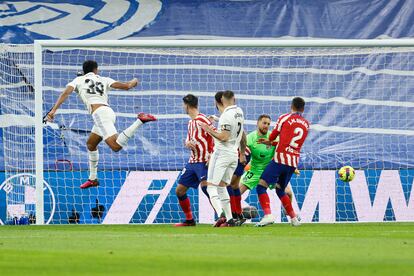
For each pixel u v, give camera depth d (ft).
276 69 189.26
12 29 191.93
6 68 182.50
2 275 61.26
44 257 75.46
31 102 184.14
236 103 188.34
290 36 196.24
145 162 181.16
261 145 150.82
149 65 188.65
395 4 195.93
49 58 187.52
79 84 144.56
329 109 187.52
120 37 194.29
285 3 196.44
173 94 188.03
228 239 102.68
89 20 193.98
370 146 185.78
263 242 96.37
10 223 171.83
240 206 151.33
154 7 195.83
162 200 174.09
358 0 196.24
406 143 187.21
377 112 187.83
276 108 188.65
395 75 189.47
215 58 189.26
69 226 152.76
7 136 180.86
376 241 98.27
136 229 135.33
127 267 66.59
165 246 89.86
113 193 174.60
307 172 175.83
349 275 60.39
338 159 182.70
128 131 143.43
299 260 72.18
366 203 175.83
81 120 183.83
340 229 132.46
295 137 141.90
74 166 179.73
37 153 159.12
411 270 63.72
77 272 63.05
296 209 174.29
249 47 166.81
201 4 196.44
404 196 177.17
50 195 175.83
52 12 193.36
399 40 164.66
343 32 195.42
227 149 139.13
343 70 189.47
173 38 195.42
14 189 175.01
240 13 196.75
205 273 61.98
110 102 186.19
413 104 188.85
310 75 188.96
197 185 148.87
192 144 145.79
